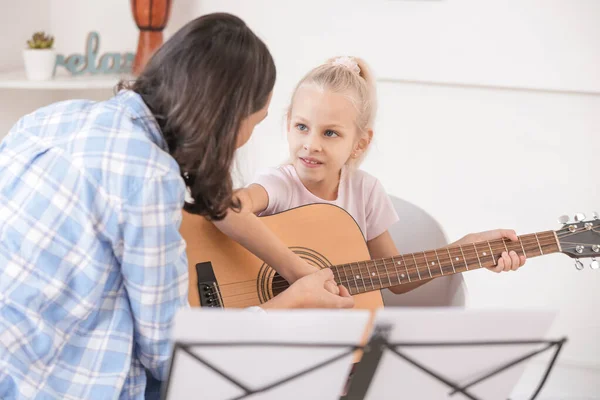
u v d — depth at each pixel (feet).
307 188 5.84
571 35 7.42
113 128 3.84
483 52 7.69
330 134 5.55
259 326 3.26
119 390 3.87
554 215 7.93
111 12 9.04
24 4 8.70
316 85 5.51
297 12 8.24
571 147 7.73
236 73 3.83
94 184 3.71
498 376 3.84
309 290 4.70
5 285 3.77
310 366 3.50
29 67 7.82
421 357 3.61
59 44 9.27
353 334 3.39
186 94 3.80
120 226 3.71
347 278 5.27
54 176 3.77
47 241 3.73
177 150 3.90
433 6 7.71
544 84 7.59
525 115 7.78
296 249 5.45
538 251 5.44
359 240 5.59
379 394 3.77
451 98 7.95
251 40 3.94
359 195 5.99
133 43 9.07
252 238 5.01
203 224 5.25
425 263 5.37
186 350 3.29
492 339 3.58
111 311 3.94
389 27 7.92
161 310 3.90
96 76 8.41
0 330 3.72
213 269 5.10
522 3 7.47
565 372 7.97
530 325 3.56
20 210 3.78
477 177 8.05
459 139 8.02
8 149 4.06
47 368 3.82
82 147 3.78
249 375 3.48
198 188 4.00
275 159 8.67
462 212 8.19
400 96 8.08
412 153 8.19
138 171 3.71
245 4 8.44
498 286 8.08
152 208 3.70
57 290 3.75
